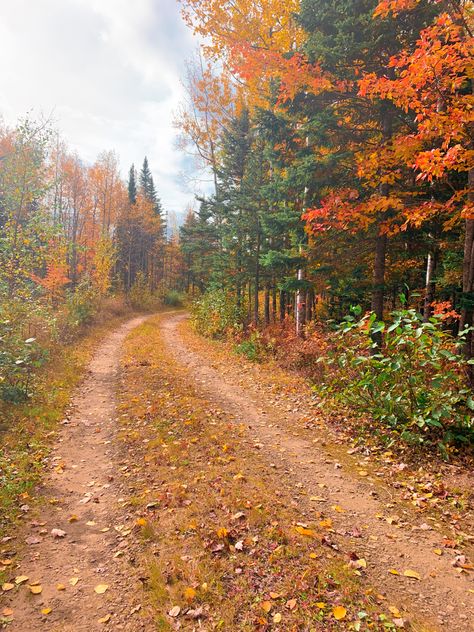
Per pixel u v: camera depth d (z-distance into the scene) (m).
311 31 10.30
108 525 4.36
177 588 3.29
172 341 20.09
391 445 6.23
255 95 15.01
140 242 49.66
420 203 7.91
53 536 4.13
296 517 4.36
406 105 6.68
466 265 7.38
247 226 19.16
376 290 10.42
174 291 51.78
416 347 6.19
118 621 2.99
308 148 10.97
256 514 4.34
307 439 6.98
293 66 8.99
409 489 5.06
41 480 5.40
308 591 3.20
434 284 12.50
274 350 14.34
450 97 6.33
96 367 13.24
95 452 6.54
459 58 5.88
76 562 3.72
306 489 5.11
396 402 6.32
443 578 3.42
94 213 44.88
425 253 11.23
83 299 22.17
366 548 3.86
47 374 10.89
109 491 5.17
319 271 11.46
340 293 12.69
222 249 27.05
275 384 10.81
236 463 5.83
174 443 6.61
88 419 8.20
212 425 7.52
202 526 4.16
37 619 3.02
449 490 4.92
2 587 3.35
